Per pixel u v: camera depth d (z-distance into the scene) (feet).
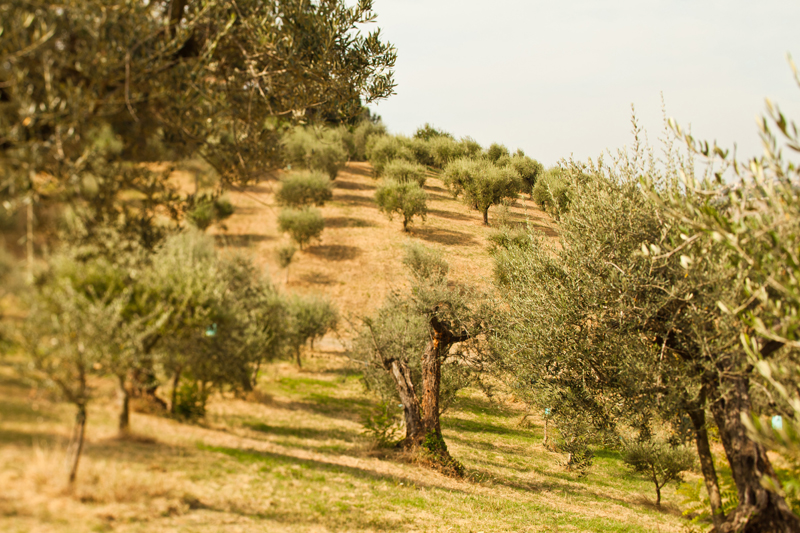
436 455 35.40
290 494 17.85
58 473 11.25
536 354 20.83
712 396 16.79
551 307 20.01
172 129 14.69
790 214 11.21
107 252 12.81
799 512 15.39
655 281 17.51
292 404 36.11
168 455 15.01
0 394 11.04
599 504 35.76
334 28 17.80
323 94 19.17
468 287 36.91
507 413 63.00
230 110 16.53
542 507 30.25
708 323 17.15
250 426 23.65
